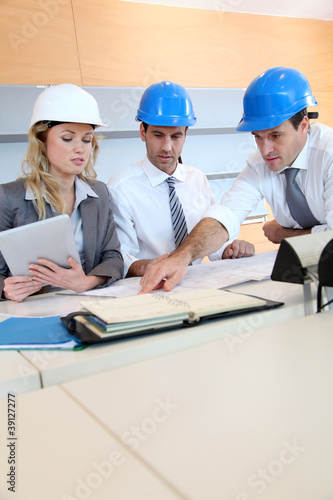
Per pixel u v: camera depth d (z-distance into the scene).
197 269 1.74
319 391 0.62
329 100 5.00
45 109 1.67
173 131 2.14
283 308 1.05
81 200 1.84
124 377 0.75
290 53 4.66
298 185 1.94
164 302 1.07
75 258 1.52
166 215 2.33
